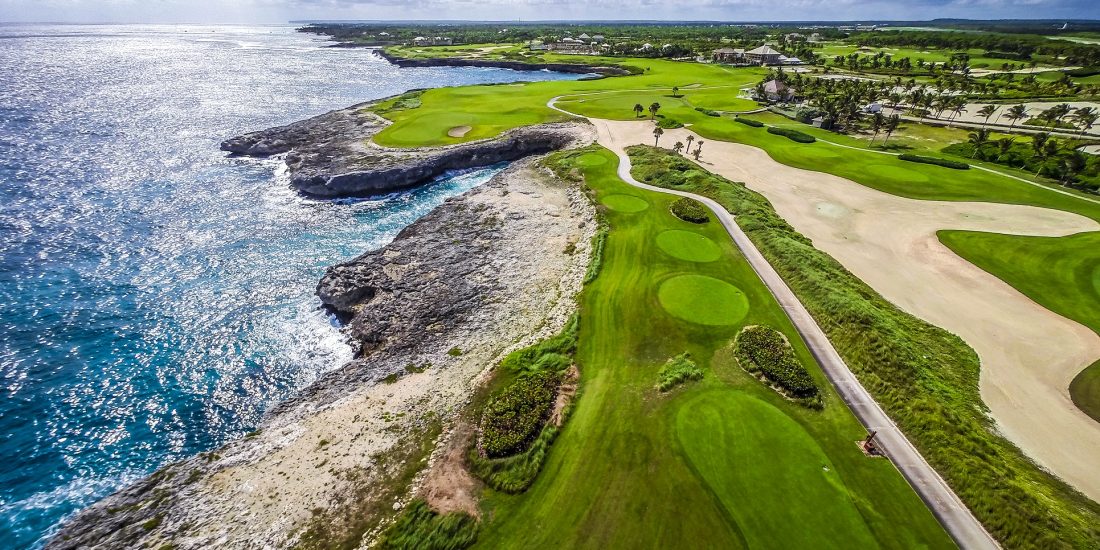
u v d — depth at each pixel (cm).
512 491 1814
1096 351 2686
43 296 3278
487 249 3766
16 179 5012
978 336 2823
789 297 2958
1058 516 1633
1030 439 2116
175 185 5162
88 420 2420
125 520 1802
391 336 2902
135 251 3875
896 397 2152
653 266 3325
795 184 5097
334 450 2084
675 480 1794
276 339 3017
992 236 3950
